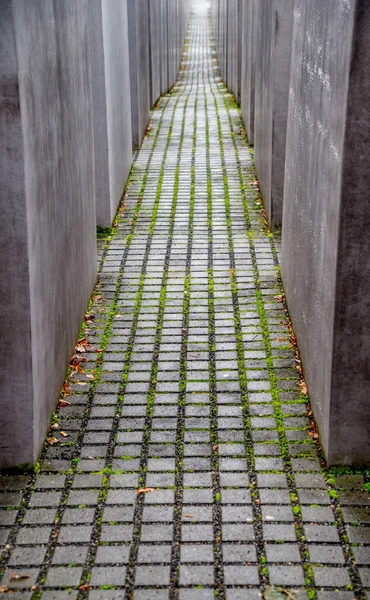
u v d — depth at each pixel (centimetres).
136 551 412
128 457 495
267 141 936
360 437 471
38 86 471
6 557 409
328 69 479
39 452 492
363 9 396
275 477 473
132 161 1202
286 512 441
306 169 576
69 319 604
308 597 379
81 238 666
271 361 612
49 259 513
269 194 905
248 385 580
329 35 477
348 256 438
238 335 657
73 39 614
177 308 712
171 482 469
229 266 806
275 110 862
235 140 1346
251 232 903
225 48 2045
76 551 412
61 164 559
